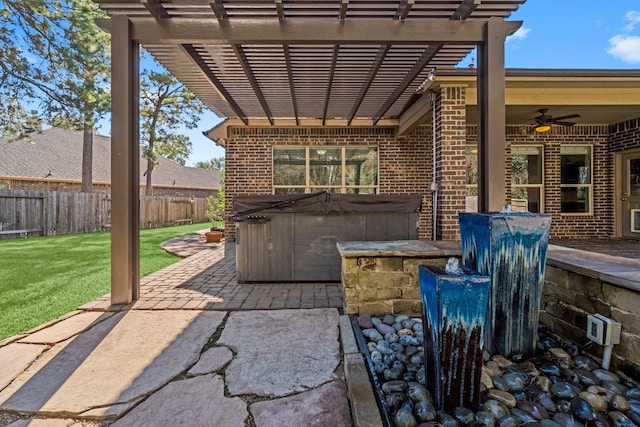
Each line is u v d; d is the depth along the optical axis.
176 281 4.68
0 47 9.38
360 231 4.69
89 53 9.77
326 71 4.98
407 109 7.18
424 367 2.05
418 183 8.35
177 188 25.05
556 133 8.05
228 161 8.47
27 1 8.83
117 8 3.44
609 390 1.94
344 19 3.62
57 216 11.38
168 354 2.53
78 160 19.75
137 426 1.77
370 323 3.03
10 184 15.45
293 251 4.64
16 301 3.76
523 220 2.34
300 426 1.76
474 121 7.43
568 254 2.91
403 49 4.31
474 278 1.80
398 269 3.23
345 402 1.96
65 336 2.81
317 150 8.52
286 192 8.53
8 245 8.46
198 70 5.09
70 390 2.08
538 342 2.54
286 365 2.37
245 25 3.62
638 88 5.63
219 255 6.94
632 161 7.70
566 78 5.14
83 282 4.62
